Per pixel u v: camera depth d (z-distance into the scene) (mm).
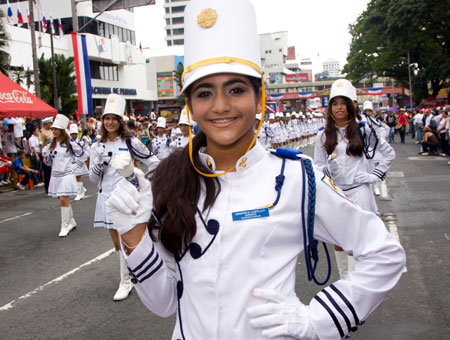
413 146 21469
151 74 57531
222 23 1352
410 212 7371
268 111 37594
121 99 4734
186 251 1413
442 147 16344
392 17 31031
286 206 1387
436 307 3773
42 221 8125
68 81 24953
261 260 1354
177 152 1553
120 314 3967
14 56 28875
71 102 24359
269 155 1496
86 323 3812
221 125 1379
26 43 29922
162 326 3701
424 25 30641
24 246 6438
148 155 4785
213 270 1344
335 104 3816
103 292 4500
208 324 1331
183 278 1418
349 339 3307
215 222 1373
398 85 55281
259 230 1353
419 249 5379
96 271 5176
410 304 3855
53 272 5211
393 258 1384
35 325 3816
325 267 4809
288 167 1438
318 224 1463
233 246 1342
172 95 57250
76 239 6680
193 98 1413
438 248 5375
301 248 1439
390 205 8016
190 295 1385
